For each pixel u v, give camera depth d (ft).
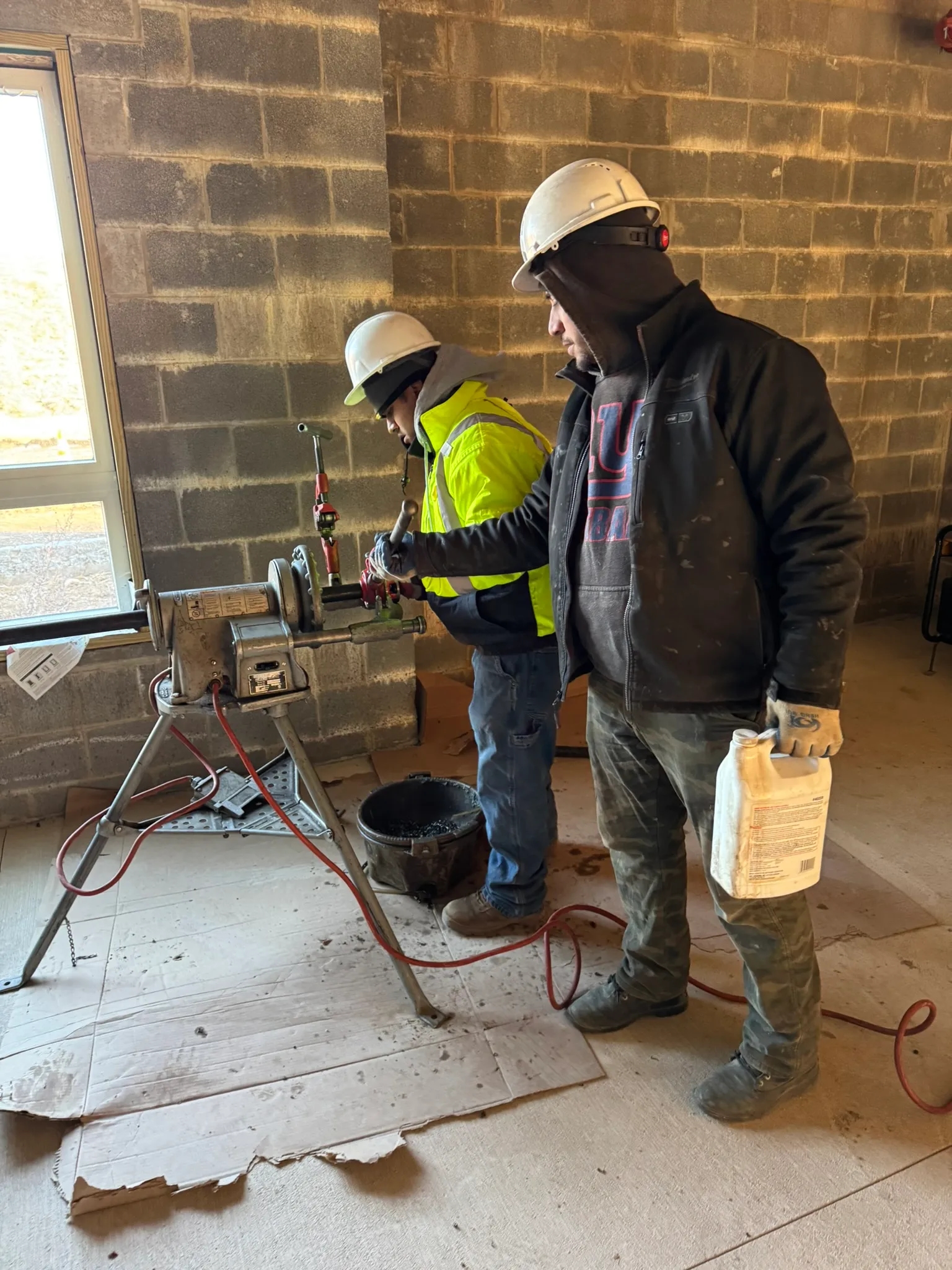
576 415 4.69
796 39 10.93
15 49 6.99
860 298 12.48
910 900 6.86
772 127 11.14
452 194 9.78
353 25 7.78
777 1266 4.11
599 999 5.57
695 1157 4.67
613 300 4.11
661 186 10.77
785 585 3.85
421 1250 4.23
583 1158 4.68
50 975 6.14
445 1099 5.04
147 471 8.08
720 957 6.24
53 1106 5.01
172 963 6.25
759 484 3.84
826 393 3.78
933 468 13.85
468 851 7.04
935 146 12.31
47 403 7.93
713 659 4.09
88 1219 4.42
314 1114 4.96
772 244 11.64
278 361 8.28
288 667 5.15
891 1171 4.58
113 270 7.56
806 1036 4.75
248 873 7.43
